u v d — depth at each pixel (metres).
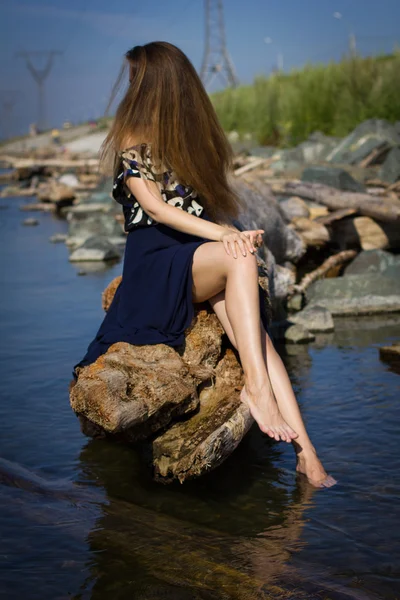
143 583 2.22
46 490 2.88
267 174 11.69
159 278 3.06
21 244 10.84
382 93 16.22
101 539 2.49
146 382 2.82
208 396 3.09
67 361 4.63
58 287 7.24
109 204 14.05
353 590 2.13
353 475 2.91
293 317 5.27
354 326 5.29
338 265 6.82
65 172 24.28
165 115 3.16
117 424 2.65
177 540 2.46
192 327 3.16
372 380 4.02
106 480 2.97
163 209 3.06
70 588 2.21
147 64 3.20
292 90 18.77
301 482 2.90
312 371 4.23
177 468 2.75
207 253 2.97
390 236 6.89
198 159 3.22
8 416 3.70
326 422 3.45
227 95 22.80
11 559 2.38
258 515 2.63
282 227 6.09
